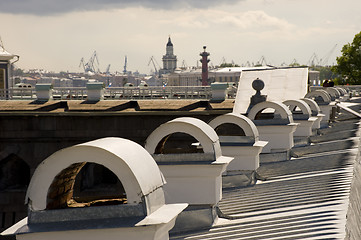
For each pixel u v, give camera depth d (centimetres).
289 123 2441
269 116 3484
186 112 4294
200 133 1277
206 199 1273
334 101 4725
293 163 2019
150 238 727
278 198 1434
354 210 831
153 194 760
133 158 753
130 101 4491
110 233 730
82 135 4341
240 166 1780
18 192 4412
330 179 1578
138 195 733
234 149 1778
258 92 3803
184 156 1277
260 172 1944
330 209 1187
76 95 5131
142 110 4341
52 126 4338
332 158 2003
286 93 4912
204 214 1244
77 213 755
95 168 4409
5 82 6325
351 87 8144
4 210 4425
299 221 1129
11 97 4806
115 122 4334
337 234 980
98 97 4572
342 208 1177
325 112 4300
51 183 764
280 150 2441
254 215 1278
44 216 759
